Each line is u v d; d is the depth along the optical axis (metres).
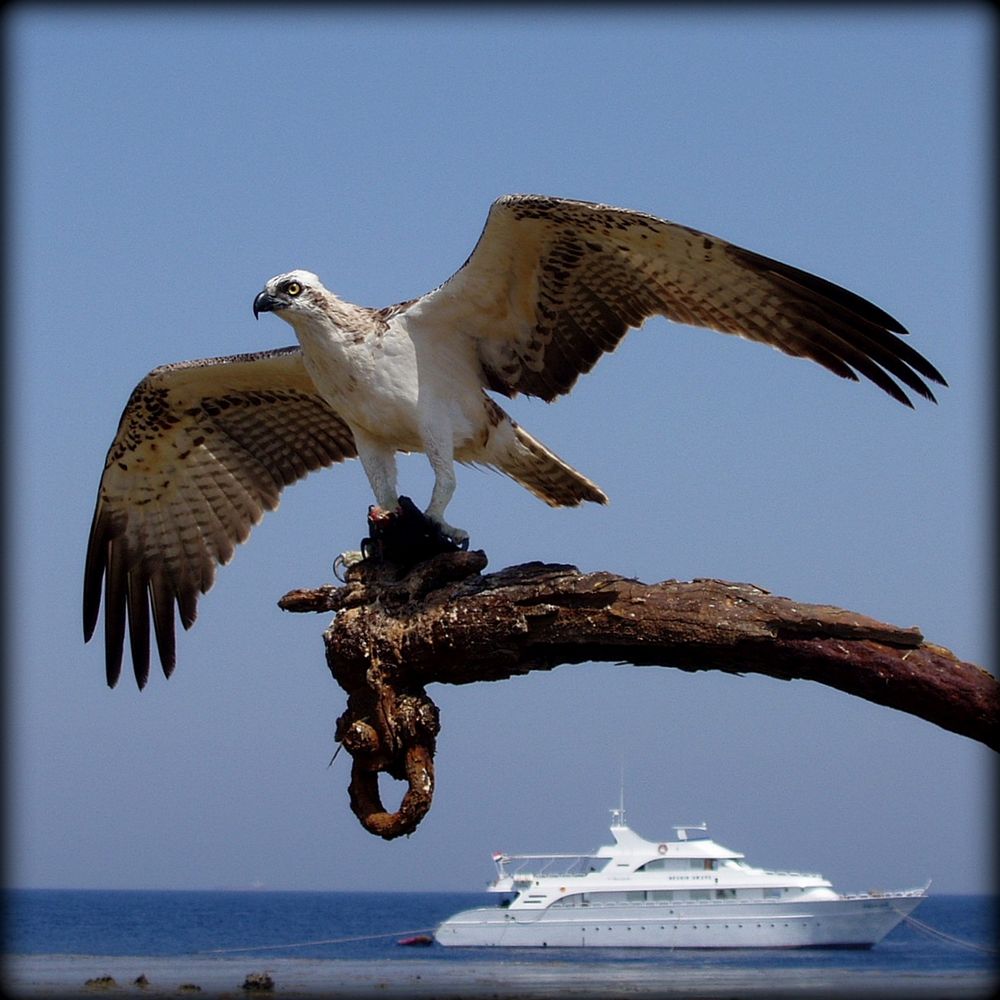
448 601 8.89
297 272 10.80
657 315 10.66
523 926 53.47
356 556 9.79
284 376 11.70
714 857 52.62
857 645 8.14
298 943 82.69
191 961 58.91
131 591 12.25
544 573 8.86
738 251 9.91
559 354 11.00
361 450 11.35
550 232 10.18
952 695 8.01
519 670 8.88
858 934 52.19
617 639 8.48
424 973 45.72
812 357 10.23
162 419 12.05
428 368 10.87
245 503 12.36
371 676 8.99
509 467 11.50
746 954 51.66
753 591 8.41
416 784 8.88
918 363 9.72
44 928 116.50
